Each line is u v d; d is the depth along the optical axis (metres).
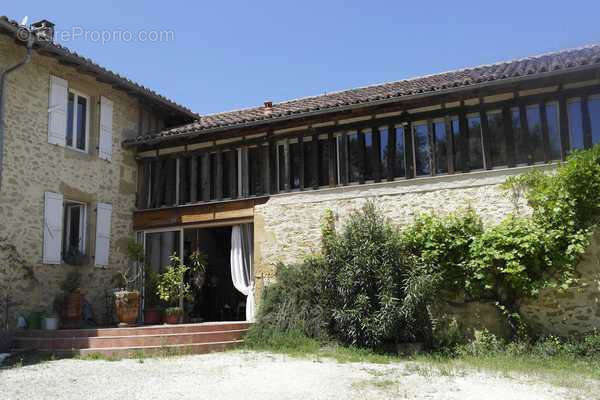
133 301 9.98
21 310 9.30
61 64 10.31
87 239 11.00
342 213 10.19
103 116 11.45
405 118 9.98
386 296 8.55
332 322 9.34
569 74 8.58
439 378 6.68
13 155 9.39
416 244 9.20
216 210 11.38
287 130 10.99
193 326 9.36
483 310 8.89
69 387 6.07
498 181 9.12
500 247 8.61
